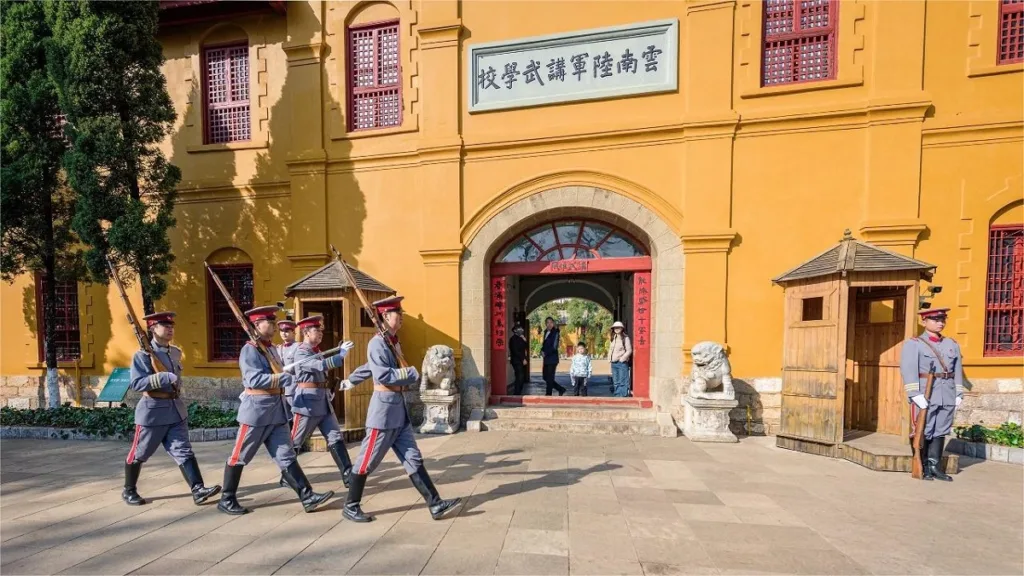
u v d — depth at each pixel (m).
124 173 6.84
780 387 6.41
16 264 7.59
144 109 6.91
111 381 7.93
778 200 6.45
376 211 7.70
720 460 5.26
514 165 7.22
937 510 3.84
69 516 3.80
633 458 5.33
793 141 6.40
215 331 8.41
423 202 7.41
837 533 3.41
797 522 3.60
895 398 5.64
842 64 6.29
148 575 2.87
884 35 6.11
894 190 6.07
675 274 6.76
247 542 3.31
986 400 5.90
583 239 7.61
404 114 7.57
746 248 6.53
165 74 8.35
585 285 15.08
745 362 6.52
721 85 6.57
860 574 2.87
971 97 5.96
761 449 5.74
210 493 4.04
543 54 7.09
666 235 6.78
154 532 3.49
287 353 5.00
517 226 7.38
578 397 7.43
